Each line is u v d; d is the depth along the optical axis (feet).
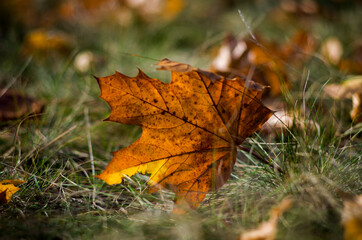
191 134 2.90
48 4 5.50
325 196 2.79
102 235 2.78
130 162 2.88
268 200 2.85
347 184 2.88
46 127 3.30
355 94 3.16
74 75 3.72
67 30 5.07
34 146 3.13
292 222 2.76
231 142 2.91
